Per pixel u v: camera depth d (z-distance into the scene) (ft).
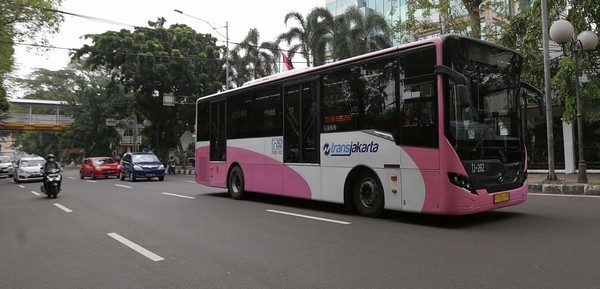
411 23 60.23
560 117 61.05
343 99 29.07
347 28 88.63
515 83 26.84
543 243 19.48
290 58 101.19
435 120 23.40
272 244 20.94
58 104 189.47
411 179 24.59
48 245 22.52
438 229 23.44
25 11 72.43
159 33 107.65
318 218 28.27
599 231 21.81
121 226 27.40
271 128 35.83
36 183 78.23
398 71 25.52
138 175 73.26
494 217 26.78
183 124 124.88
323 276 15.56
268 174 36.11
